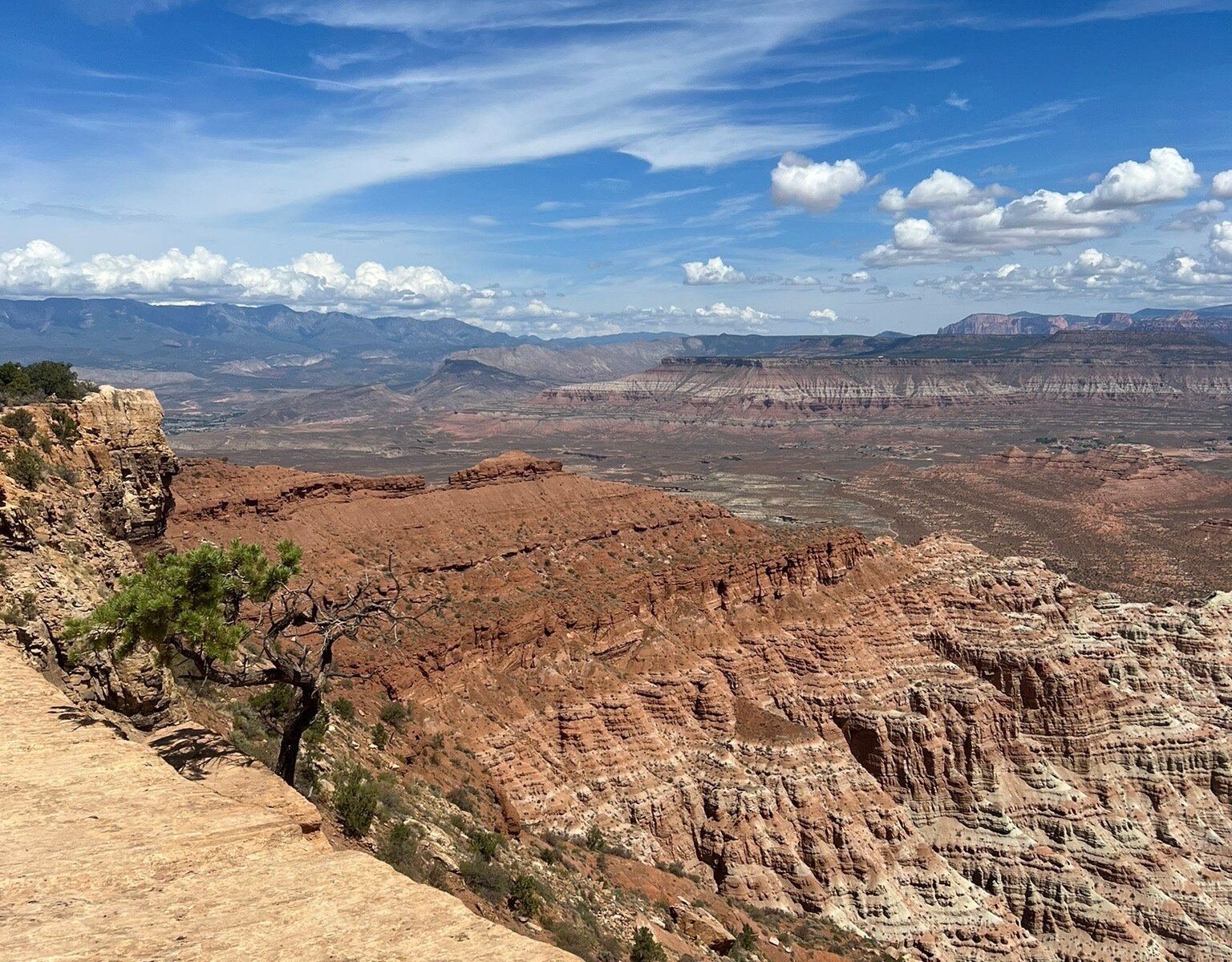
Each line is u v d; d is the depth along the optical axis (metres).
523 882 38.09
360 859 18.30
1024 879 81.31
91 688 28.92
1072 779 90.38
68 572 31.83
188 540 71.94
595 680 80.06
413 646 68.56
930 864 79.25
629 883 58.75
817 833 77.31
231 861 18.06
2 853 17.23
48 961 13.69
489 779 60.78
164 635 28.33
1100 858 82.94
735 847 74.75
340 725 49.53
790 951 62.66
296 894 16.72
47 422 39.81
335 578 75.94
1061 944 77.56
